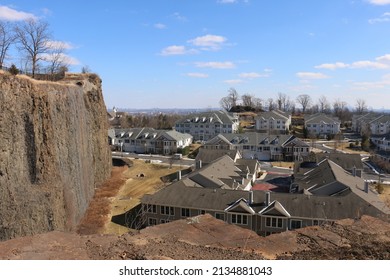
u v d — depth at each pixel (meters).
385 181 51.34
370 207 30.27
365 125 105.50
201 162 54.28
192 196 35.28
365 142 82.50
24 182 29.38
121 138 89.12
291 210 31.19
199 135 97.44
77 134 42.72
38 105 32.28
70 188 36.94
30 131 30.88
